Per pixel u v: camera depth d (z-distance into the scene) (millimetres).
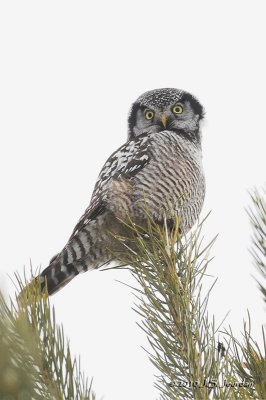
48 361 3160
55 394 3006
